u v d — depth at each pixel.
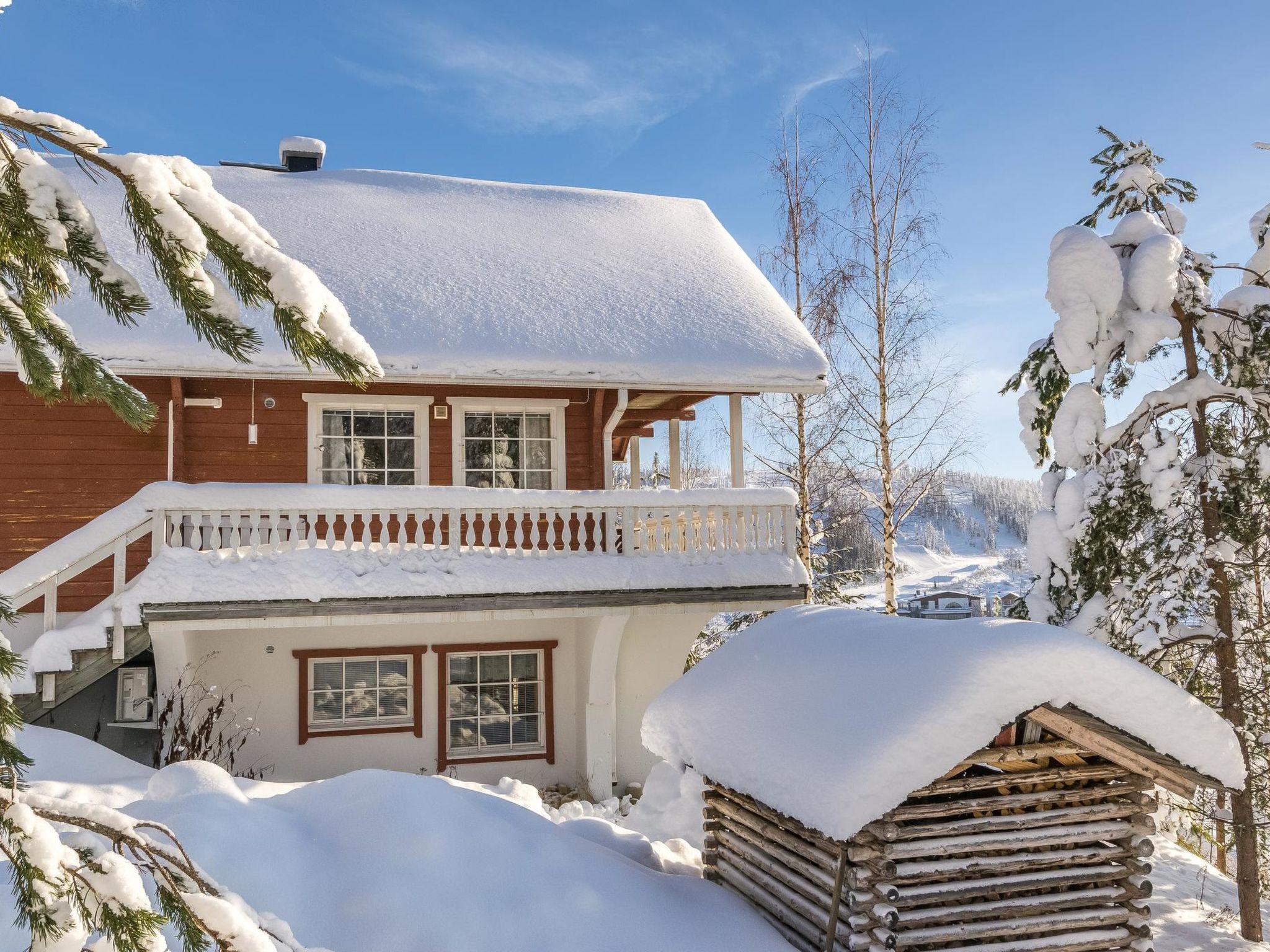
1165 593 9.52
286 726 12.64
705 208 19.81
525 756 13.50
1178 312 10.29
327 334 2.54
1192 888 9.94
